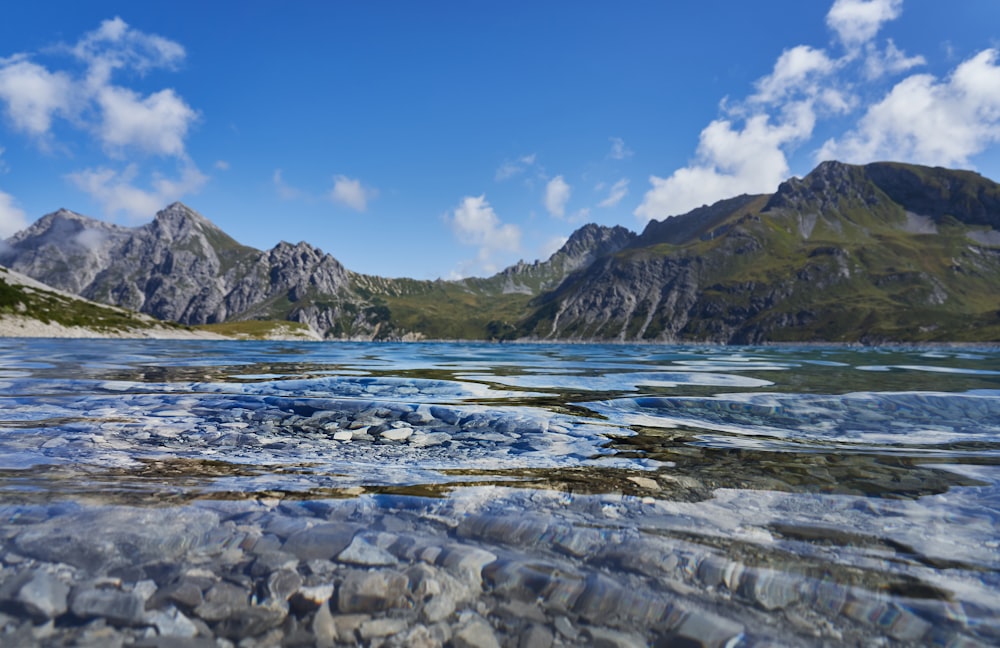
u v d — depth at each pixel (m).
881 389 9.27
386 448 4.77
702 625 2.04
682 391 9.06
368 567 2.47
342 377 11.63
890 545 2.66
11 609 2.01
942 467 4.09
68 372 12.13
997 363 19.89
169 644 1.88
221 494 3.36
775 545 2.67
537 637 1.98
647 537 2.79
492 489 3.56
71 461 4.03
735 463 4.23
